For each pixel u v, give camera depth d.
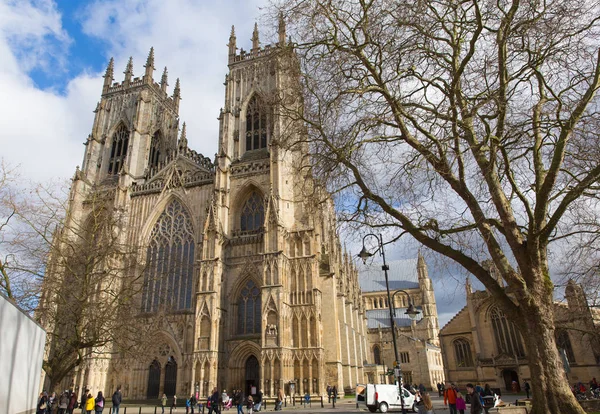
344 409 58.16
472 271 23.84
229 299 77.75
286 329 70.38
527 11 22.73
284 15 26.50
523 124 22.36
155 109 115.31
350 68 25.44
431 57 25.53
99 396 48.91
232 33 107.06
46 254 46.47
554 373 20.42
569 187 24.75
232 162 90.62
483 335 95.81
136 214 92.19
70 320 46.69
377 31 24.59
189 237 86.75
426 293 156.88
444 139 23.23
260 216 84.19
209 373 69.38
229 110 95.94
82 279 47.16
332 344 75.38
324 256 85.50
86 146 110.31
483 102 21.41
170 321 77.88
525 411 30.97
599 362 80.38
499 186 23.86
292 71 27.23
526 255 22.55
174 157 97.69
